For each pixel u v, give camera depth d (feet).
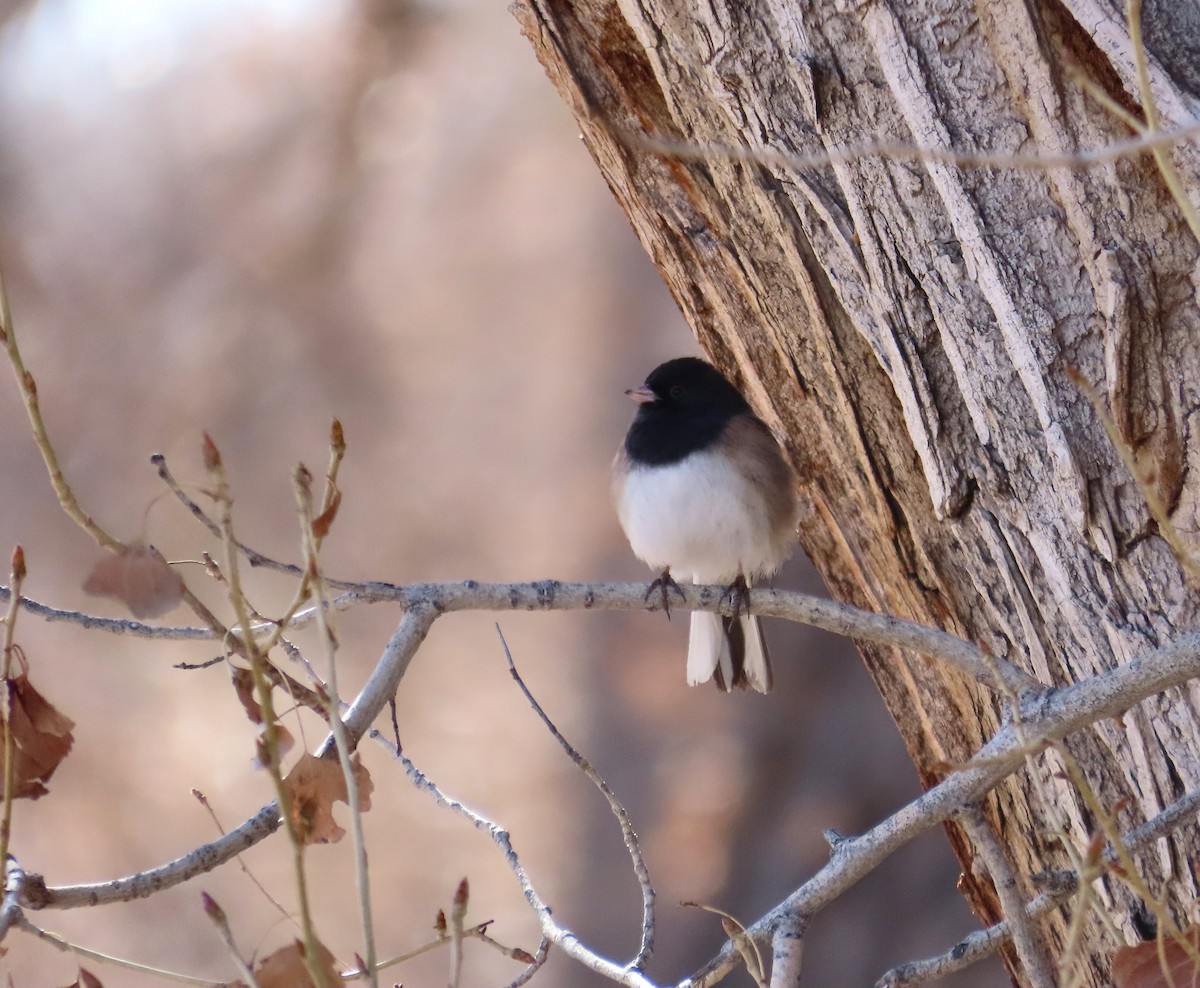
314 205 72.69
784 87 21.26
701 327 26.37
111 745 71.77
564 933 18.04
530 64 72.69
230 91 73.61
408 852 70.90
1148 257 19.24
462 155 73.26
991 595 21.30
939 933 48.16
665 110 23.50
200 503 71.00
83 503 70.23
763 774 51.70
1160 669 16.93
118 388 71.05
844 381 22.52
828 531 26.11
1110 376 19.39
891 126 20.66
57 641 72.69
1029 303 19.81
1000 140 19.85
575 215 71.41
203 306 71.87
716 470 26.94
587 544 65.82
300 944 14.38
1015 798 22.26
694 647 28.73
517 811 71.26
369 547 75.25
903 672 24.36
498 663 78.74
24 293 71.20
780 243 22.48
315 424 73.36
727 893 50.83
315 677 16.97
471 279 73.97
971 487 20.90
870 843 18.06
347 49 73.05
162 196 72.74
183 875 15.40
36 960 63.87
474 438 75.97
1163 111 18.67
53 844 68.95
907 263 20.74
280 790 13.55
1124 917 20.49
